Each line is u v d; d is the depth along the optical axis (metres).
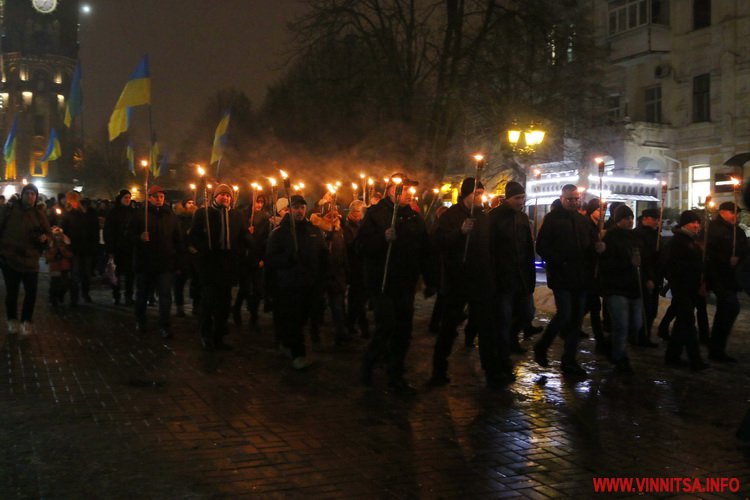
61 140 78.75
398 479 4.78
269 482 4.70
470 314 7.42
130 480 4.69
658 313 12.67
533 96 24.00
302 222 8.04
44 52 83.44
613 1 31.77
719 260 8.83
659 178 29.48
